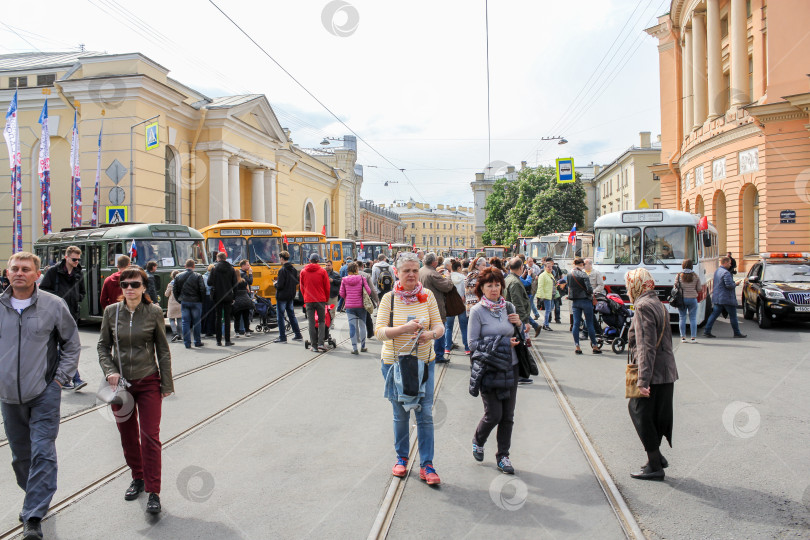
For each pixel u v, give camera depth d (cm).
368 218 8075
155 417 423
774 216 2142
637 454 523
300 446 550
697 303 1197
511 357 485
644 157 4888
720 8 2692
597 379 848
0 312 394
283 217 3612
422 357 459
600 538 366
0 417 670
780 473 473
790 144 2100
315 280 1120
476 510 408
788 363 942
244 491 445
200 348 1154
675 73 3247
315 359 1030
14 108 2003
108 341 431
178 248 1531
